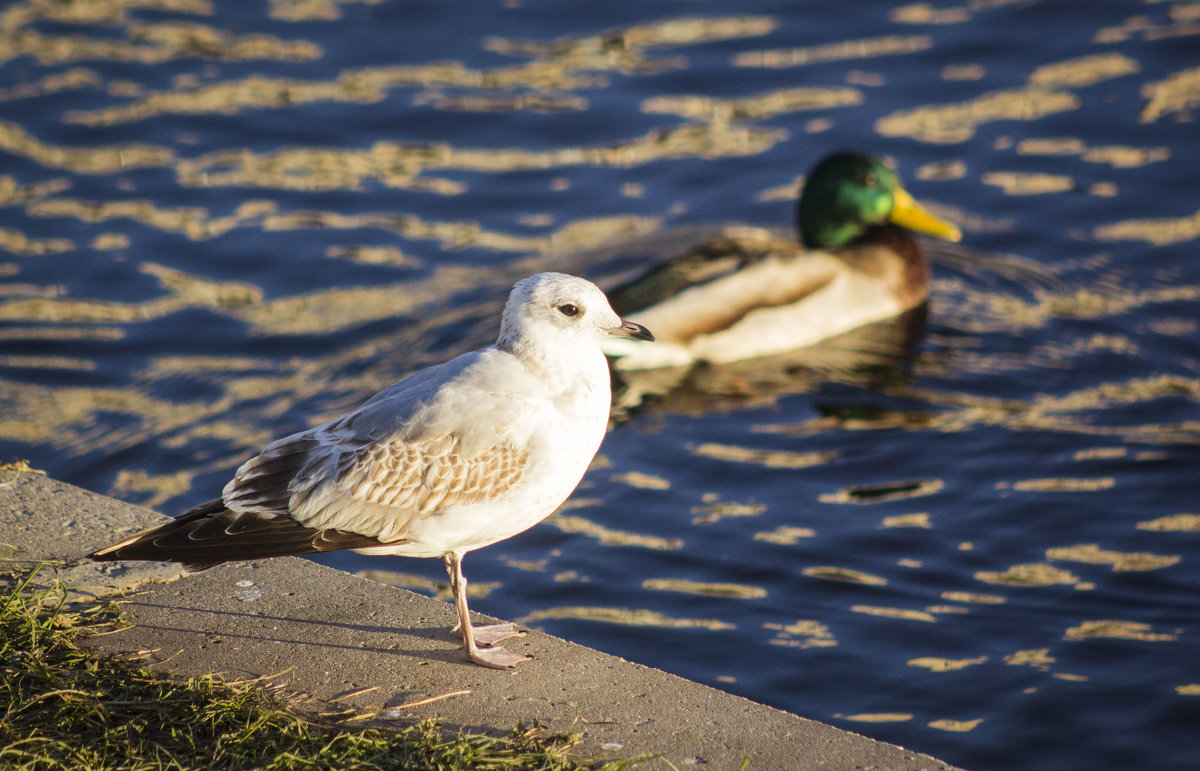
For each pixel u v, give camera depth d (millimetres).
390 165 19000
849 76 21047
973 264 16703
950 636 9633
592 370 7059
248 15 23188
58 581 7281
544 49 22078
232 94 20609
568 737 6105
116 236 17062
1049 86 20406
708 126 19906
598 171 18938
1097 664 9234
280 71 21297
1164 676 9062
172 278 16219
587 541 11117
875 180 16391
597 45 22203
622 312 14781
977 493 11680
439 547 6867
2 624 6656
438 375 6973
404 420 6719
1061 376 13945
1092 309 15352
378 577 10750
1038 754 8359
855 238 16609
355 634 7059
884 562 10664
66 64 21328
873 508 11516
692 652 9562
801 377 14414
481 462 6730
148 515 8109
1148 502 11383
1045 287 15969
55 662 6547
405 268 16578
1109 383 13734
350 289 16094
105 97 20422
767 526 11281
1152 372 13922
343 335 14984
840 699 8977
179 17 23000
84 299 15695
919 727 8633
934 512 11406
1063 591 10156
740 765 5965
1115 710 8734
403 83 21031
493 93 20750
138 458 12641
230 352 14688
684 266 15602
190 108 20203
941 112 19922
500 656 6852
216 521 6555
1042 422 12945
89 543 7758
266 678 6590
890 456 12422
